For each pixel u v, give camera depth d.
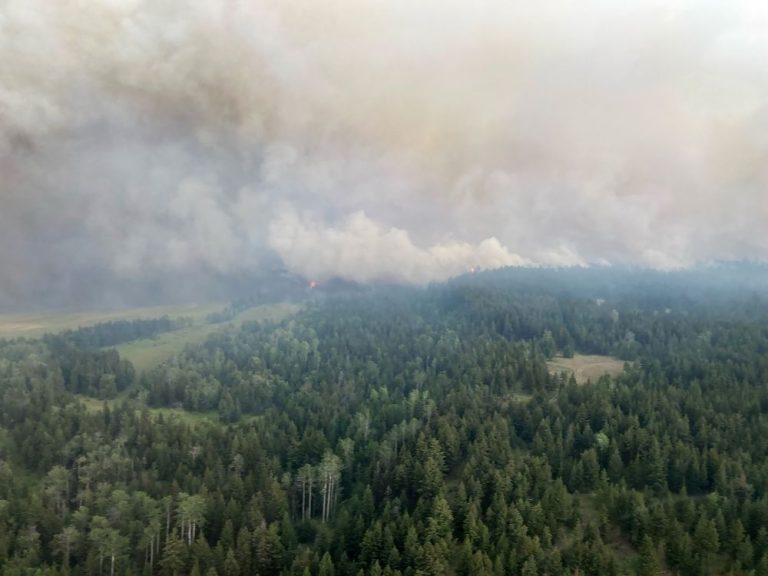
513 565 93.00
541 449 133.62
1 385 188.50
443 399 175.50
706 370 185.62
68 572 99.06
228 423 191.00
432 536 100.75
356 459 146.38
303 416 175.88
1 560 101.50
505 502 109.56
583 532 105.12
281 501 124.00
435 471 122.00
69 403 177.25
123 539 107.25
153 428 155.88
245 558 104.81
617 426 141.00
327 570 96.62
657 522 101.44
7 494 120.88
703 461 121.69
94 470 133.88
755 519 100.69
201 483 128.88
